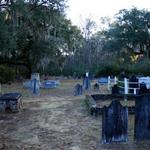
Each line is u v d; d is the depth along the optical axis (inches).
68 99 725.9
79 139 348.2
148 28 1905.8
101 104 573.6
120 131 336.2
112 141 334.3
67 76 2175.2
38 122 444.8
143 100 342.0
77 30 2122.3
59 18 1338.6
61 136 362.0
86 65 2506.2
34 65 1504.7
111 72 1731.1
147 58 1847.9
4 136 370.3
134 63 1877.5
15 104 542.9
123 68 1720.0
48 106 603.5
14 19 1019.9
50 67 1727.4
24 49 1355.8
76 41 2159.2
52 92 962.7
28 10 1066.1
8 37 913.5
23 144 331.9
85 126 411.2
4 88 1118.4
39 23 1248.8
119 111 336.2
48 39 1334.9
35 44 1305.4
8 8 1005.8
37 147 319.9
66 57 1765.5
